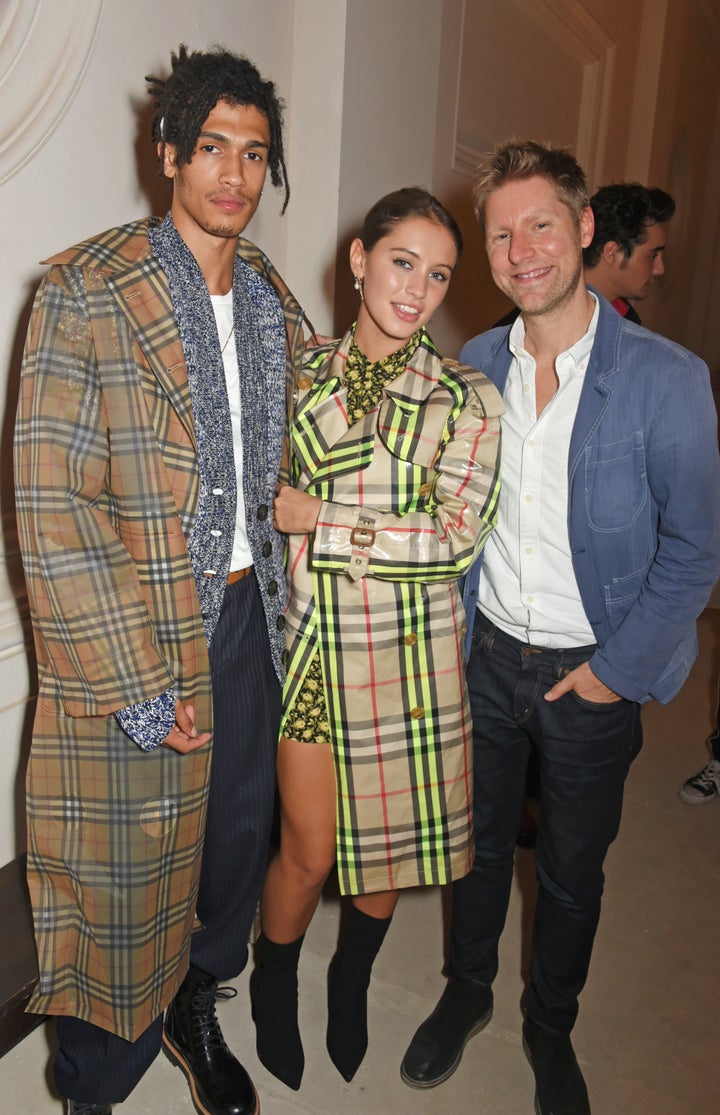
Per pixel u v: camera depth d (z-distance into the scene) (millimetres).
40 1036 1715
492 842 1691
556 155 1345
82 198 1738
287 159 2314
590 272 2348
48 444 1136
